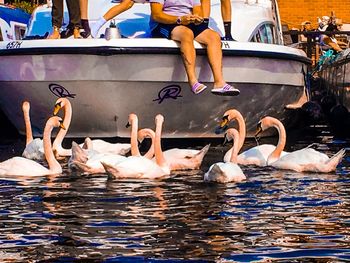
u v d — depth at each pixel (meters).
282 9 30.83
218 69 14.41
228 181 10.83
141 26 16.17
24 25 20.98
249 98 15.73
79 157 11.81
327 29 26.66
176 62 14.59
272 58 15.62
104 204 9.24
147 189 10.27
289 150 14.66
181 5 14.70
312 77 23.16
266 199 9.48
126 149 13.51
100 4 16.61
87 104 15.03
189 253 7.02
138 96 14.84
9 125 18.17
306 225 8.05
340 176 11.31
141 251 7.10
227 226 8.03
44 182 10.86
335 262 6.71
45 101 15.35
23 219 8.42
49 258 6.89
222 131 15.91
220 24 16.56
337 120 18.91
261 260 6.79
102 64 14.48
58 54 14.59
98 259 6.86
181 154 12.16
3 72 15.39
